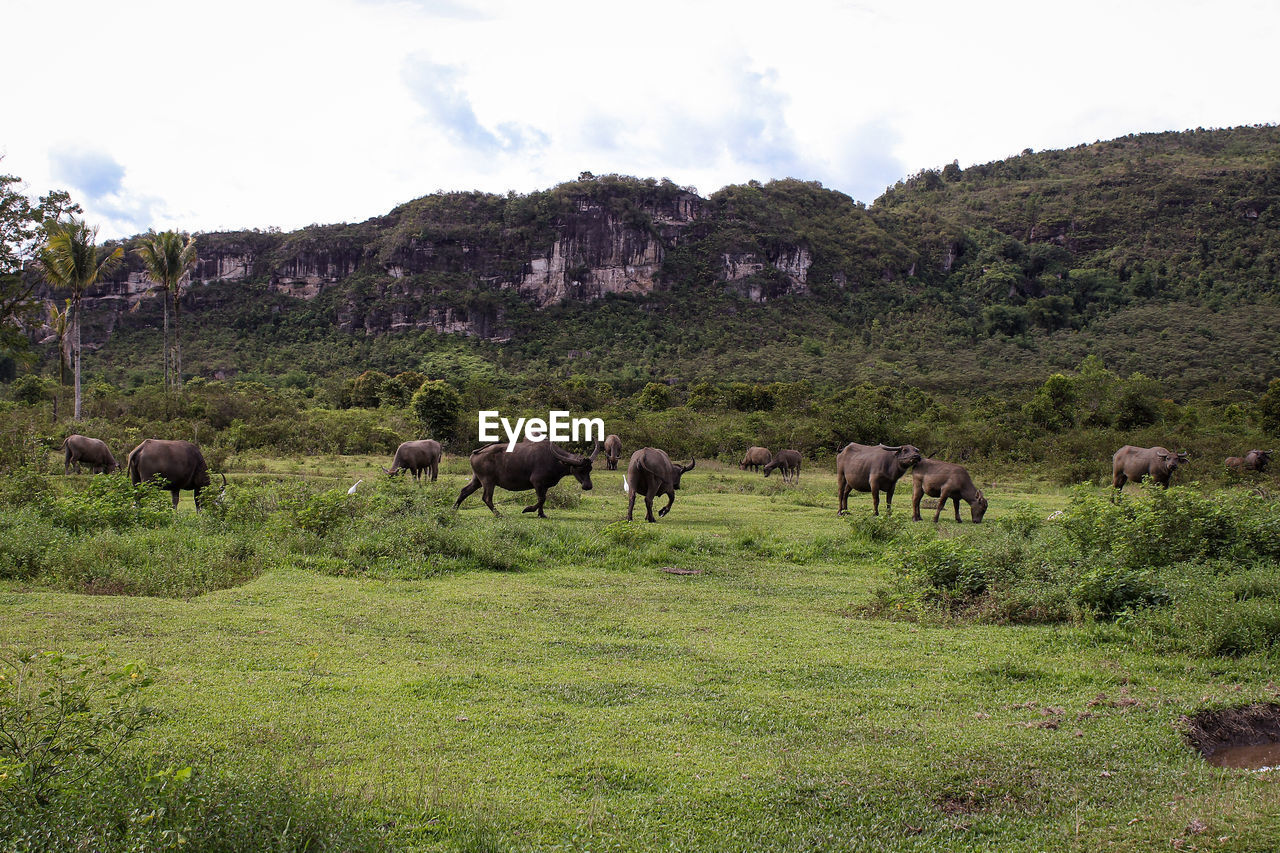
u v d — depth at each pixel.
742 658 6.11
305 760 4.05
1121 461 19.73
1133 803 3.79
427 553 10.02
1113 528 9.59
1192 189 120.19
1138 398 37.31
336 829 3.15
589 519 14.67
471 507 16.03
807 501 18.55
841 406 36.56
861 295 110.19
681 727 4.71
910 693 5.41
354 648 6.16
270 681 5.31
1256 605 6.71
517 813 3.59
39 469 18.47
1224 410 40.56
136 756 3.79
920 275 117.00
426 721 4.70
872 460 15.80
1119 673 5.78
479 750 4.32
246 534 10.77
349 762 4.09
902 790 3.90
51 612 6.93
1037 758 4.30
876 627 7.14
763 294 106.19
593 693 5.26
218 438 30.86
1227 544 9.13
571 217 106.81
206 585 8.28
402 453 20.20
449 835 3.38
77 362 30.77
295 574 8.90
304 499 12.02
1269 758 4.74
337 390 55.06
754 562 10.59
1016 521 12.76
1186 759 4.39
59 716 3.55
